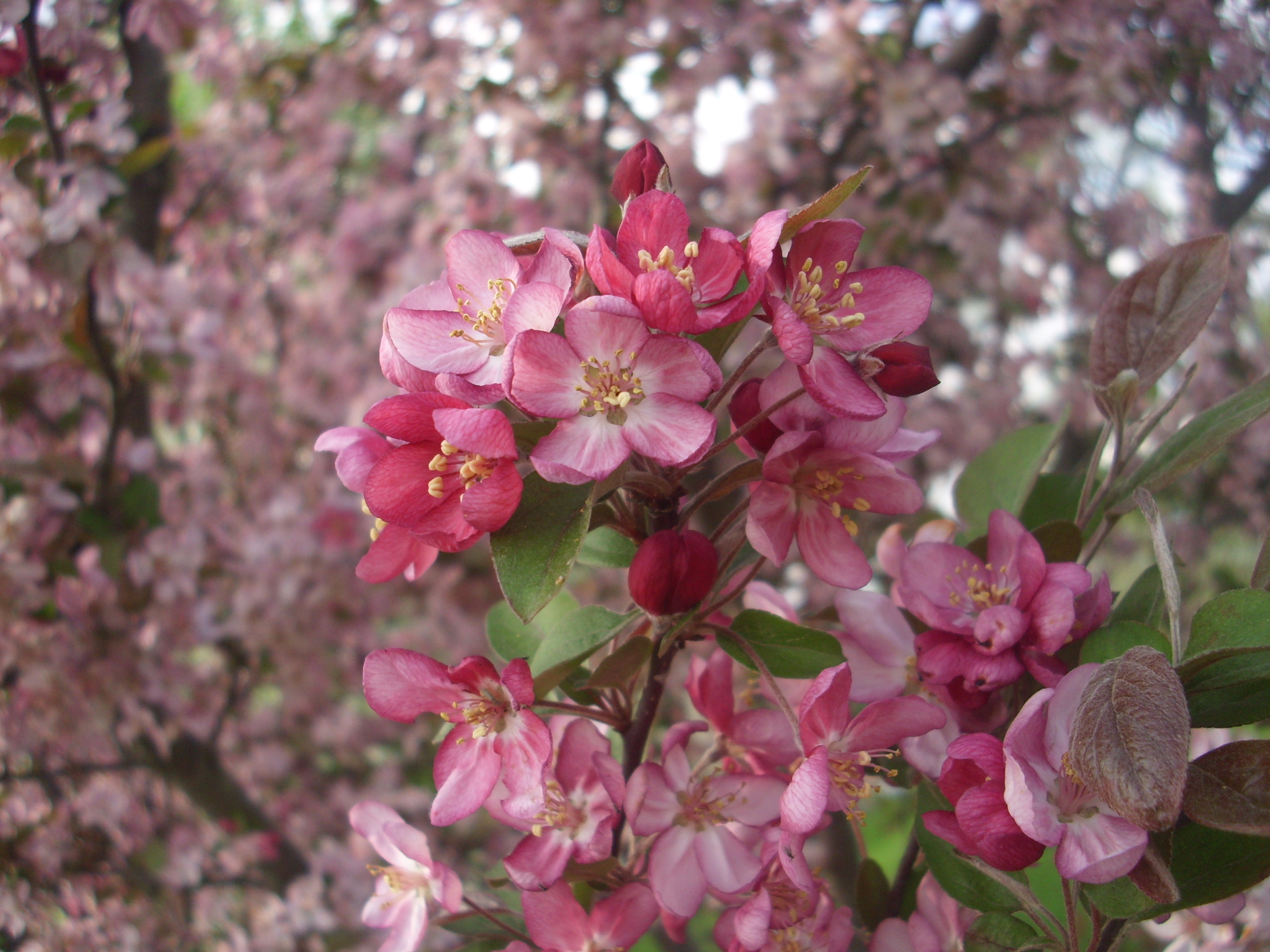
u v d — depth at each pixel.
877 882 0.27
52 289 0.58
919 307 0.21
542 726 0.20
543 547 0.19
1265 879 0.19
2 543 0.57
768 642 0.22
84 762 0.64
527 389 0.18
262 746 0.76
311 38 0.90
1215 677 0.19
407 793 0.77
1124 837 0.17
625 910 0.22
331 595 0.73
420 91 0.86
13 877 0.61
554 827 0.22
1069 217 0.88
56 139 0.52
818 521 0.22
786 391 0.21
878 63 0.75
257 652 0.71
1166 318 0.25
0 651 0.60
